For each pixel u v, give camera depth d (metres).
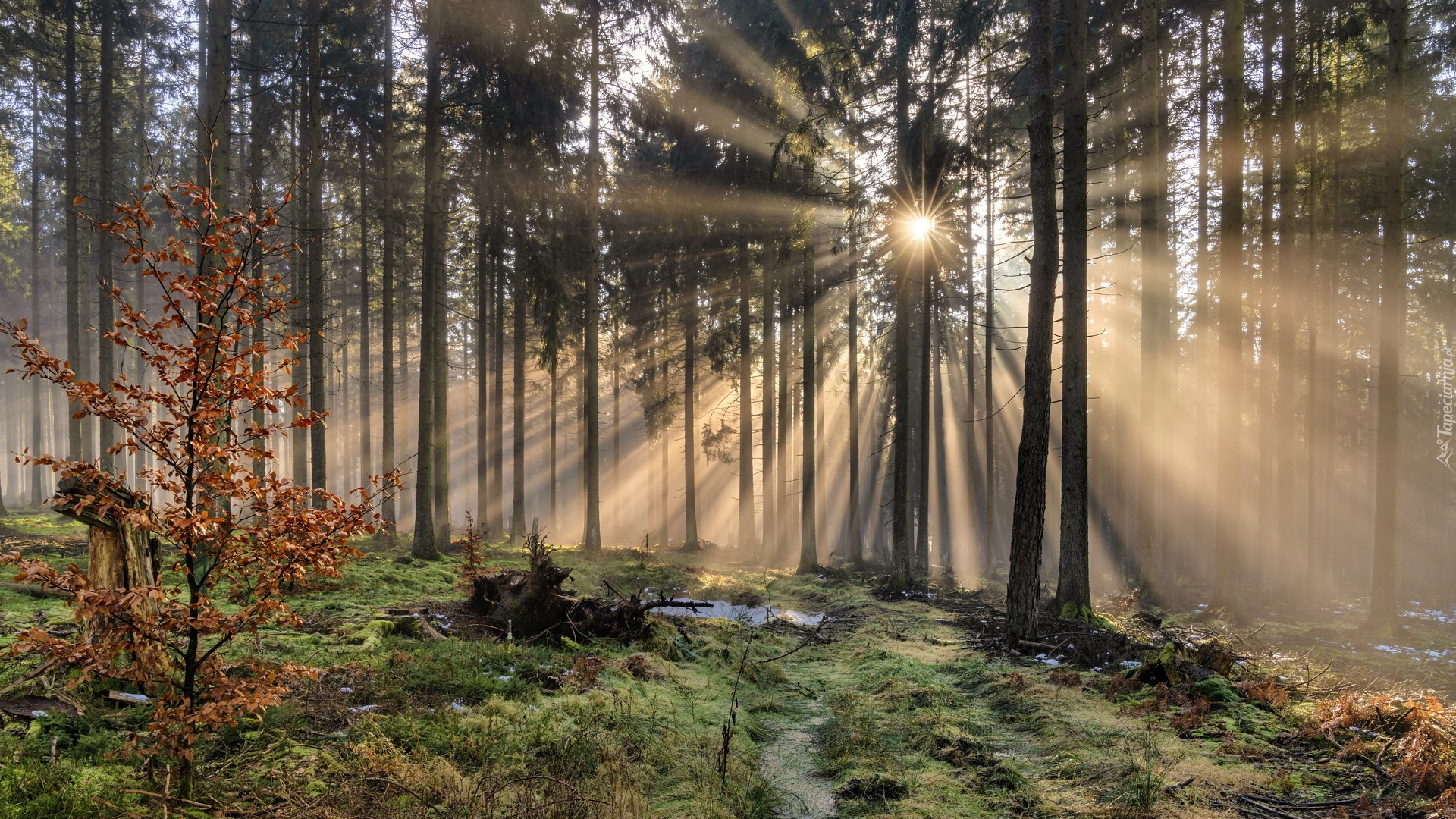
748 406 25.20
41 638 3.47
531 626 9.27
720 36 20.84
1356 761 5.73
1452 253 21.41
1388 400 12.54
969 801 5.35
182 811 3.78
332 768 4.61
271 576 3.89
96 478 3.65
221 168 11.25
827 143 19.27
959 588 19.70
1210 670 8.12
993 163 21.78
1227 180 13.77
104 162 19.27
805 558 20.72
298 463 20.02
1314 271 19.59
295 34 18.72
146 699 5.15
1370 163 19.14
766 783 5.64
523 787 4.74
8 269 30.73
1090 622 11.80
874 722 7.26
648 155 25.11
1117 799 5.13
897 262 17.91
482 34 16.00
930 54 17.34
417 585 12.23
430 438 16.30
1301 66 17.58
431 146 16.45
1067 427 12.57
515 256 22.92
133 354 30.02
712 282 24.19
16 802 3.62
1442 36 14.65
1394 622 12.33
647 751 5.80
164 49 20.72
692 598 14.70
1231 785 5.37
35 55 21.16
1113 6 16.61
